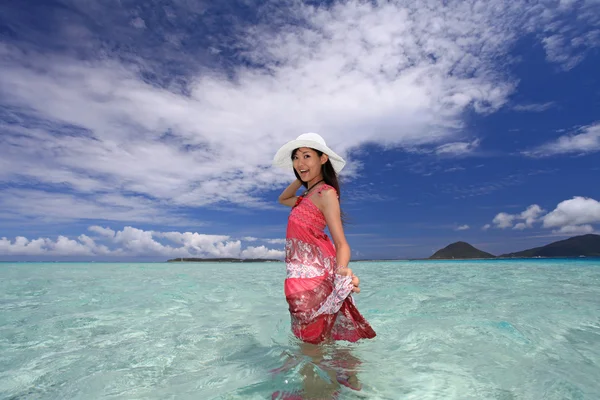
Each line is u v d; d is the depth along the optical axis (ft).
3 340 8.21
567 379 5.39
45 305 13.66
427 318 10.02
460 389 4.99
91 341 8.07
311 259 7.13
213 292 18.65
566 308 11.49
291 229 7.38
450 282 23.12
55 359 6.73
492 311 11.11
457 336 7.89
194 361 6.49
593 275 28.73
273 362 6.13
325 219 7.22
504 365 5.99
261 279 30.14
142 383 5.45
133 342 7.93
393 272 39.93
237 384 5.20
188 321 10.36
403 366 5.89
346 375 5.46
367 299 14.82
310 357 6.30
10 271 43.24
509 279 25.05
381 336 7.84
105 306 13.42
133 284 23.72
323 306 6.79
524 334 8.07
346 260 6.77
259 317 10.94
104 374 5.89
